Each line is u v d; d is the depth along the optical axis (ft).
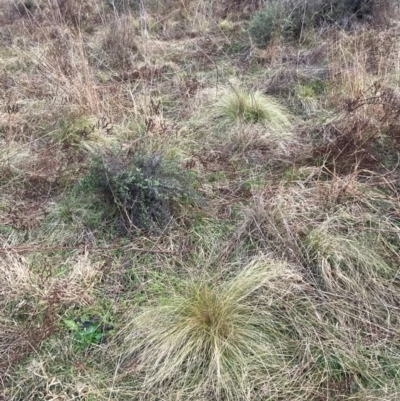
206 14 23.31
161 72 18.33
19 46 20.01
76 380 7.93
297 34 20.31
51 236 10.63
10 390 7.79
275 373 8.00
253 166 12.71
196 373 7.97
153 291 9.40
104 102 15.15
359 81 14.88
